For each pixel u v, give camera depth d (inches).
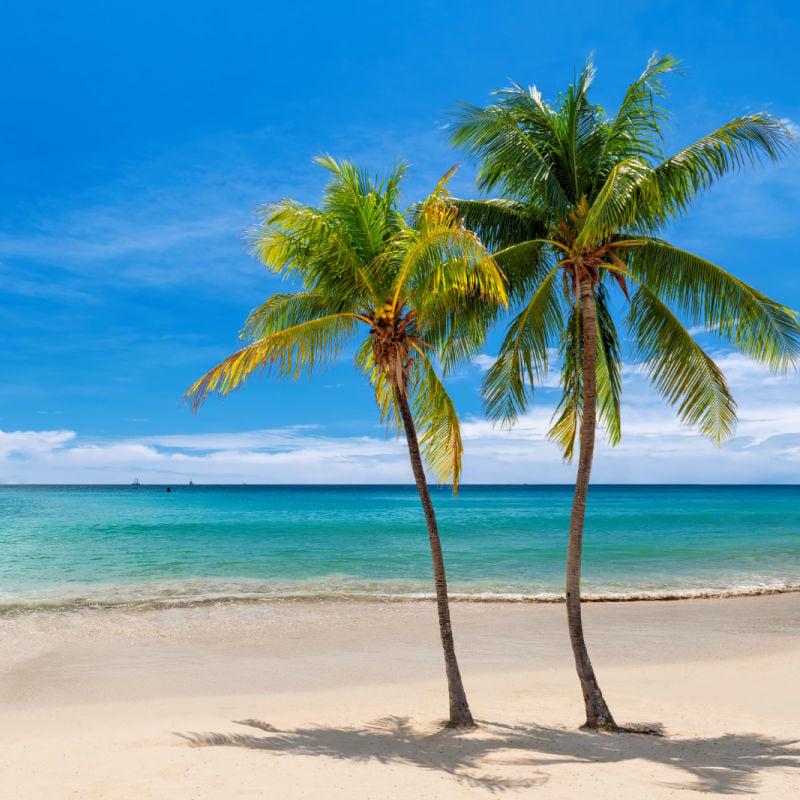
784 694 420.5
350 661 508.4
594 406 348.2
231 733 325.1
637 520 2193.7
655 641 573.3
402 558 1149.7
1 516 2324.1
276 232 324.8
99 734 320.5
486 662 505.4
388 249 329.7
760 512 2716.5
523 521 2154.3
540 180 340.2
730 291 335.3
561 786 237.1
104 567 1041.5
